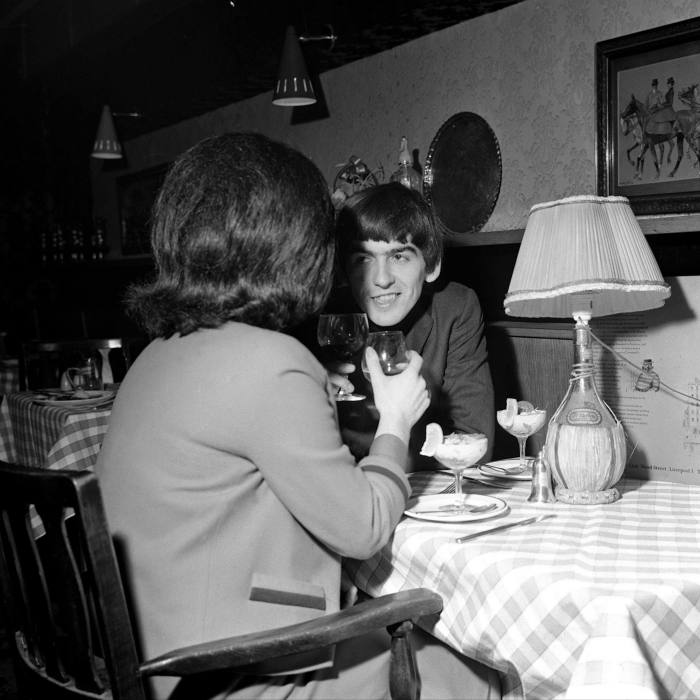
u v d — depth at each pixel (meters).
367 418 2.25
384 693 1.41
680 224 2.44
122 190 6.86
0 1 6.91
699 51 2.74
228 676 1.30
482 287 3.28
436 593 1.39
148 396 1.34
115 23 5.90
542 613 1.29
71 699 1.32
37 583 1.31
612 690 1.05
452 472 2.11
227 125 5.46
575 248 1.94
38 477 1.20
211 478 1.28
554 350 2.86
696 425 2.33
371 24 3.71
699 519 1.65
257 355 1.30
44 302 7.93
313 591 1.33
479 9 3.47
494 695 1.48
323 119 4.50
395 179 3.71
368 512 1.33
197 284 1.37
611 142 3.02
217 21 4.95
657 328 2.40
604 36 3.05
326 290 1.44
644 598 1.25
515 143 3.43
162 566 1.28
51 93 7.48
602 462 1.75
